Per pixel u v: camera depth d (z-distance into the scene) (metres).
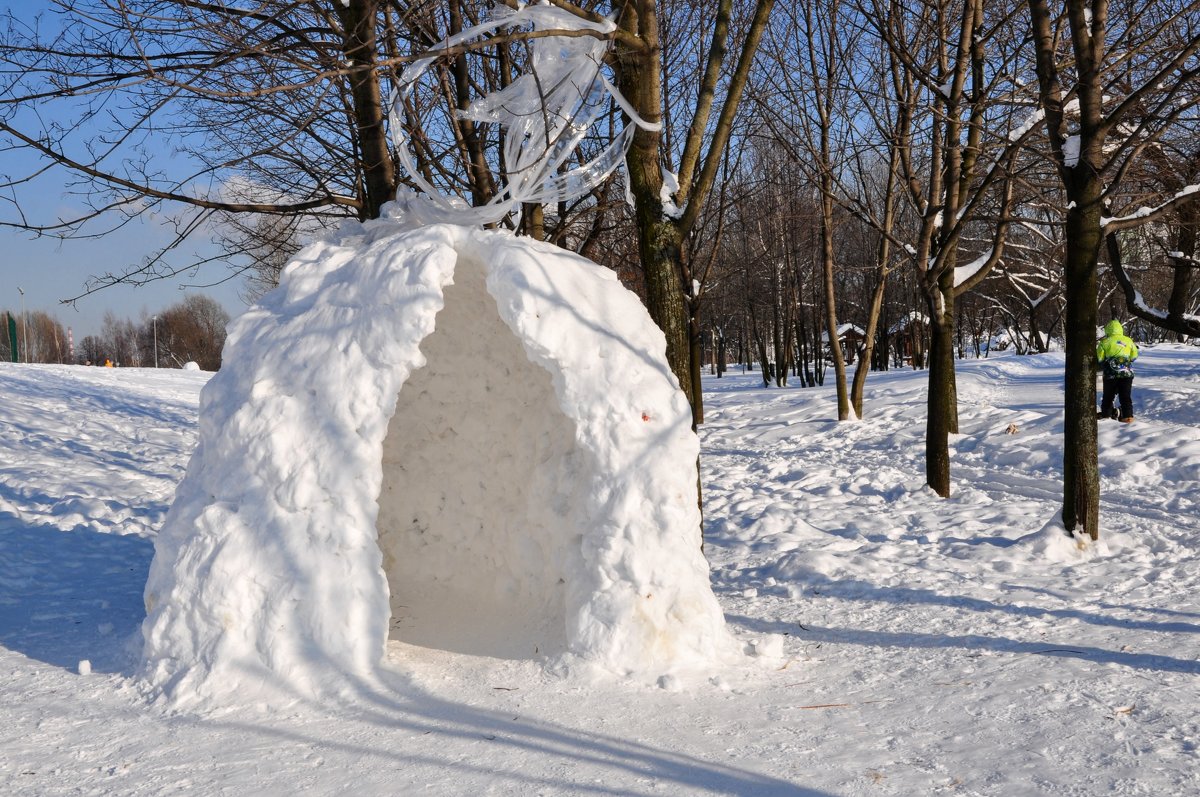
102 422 18.75
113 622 6.73
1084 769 3.69
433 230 5.70
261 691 4.93
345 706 4.79
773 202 25.25
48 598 7.62
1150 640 5.59
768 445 18.38
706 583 5.47
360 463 5.32
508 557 6.77
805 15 15.91
